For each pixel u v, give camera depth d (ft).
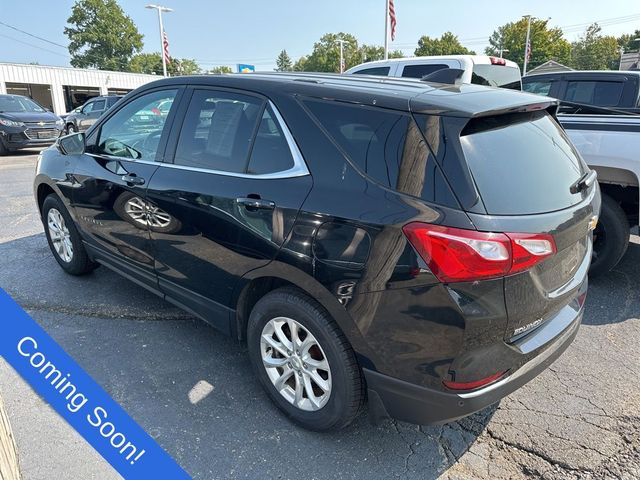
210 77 9.50
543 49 218.79
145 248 10.35
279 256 7.48
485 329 6.14
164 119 10.07
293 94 7.96
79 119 59.67
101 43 252.42
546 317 7.14
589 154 12.69
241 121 8.58
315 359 7.76
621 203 13.44
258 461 7.45
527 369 6.84
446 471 7.37
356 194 6.77
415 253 6.15
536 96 8.07
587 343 10.96
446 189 6.16
